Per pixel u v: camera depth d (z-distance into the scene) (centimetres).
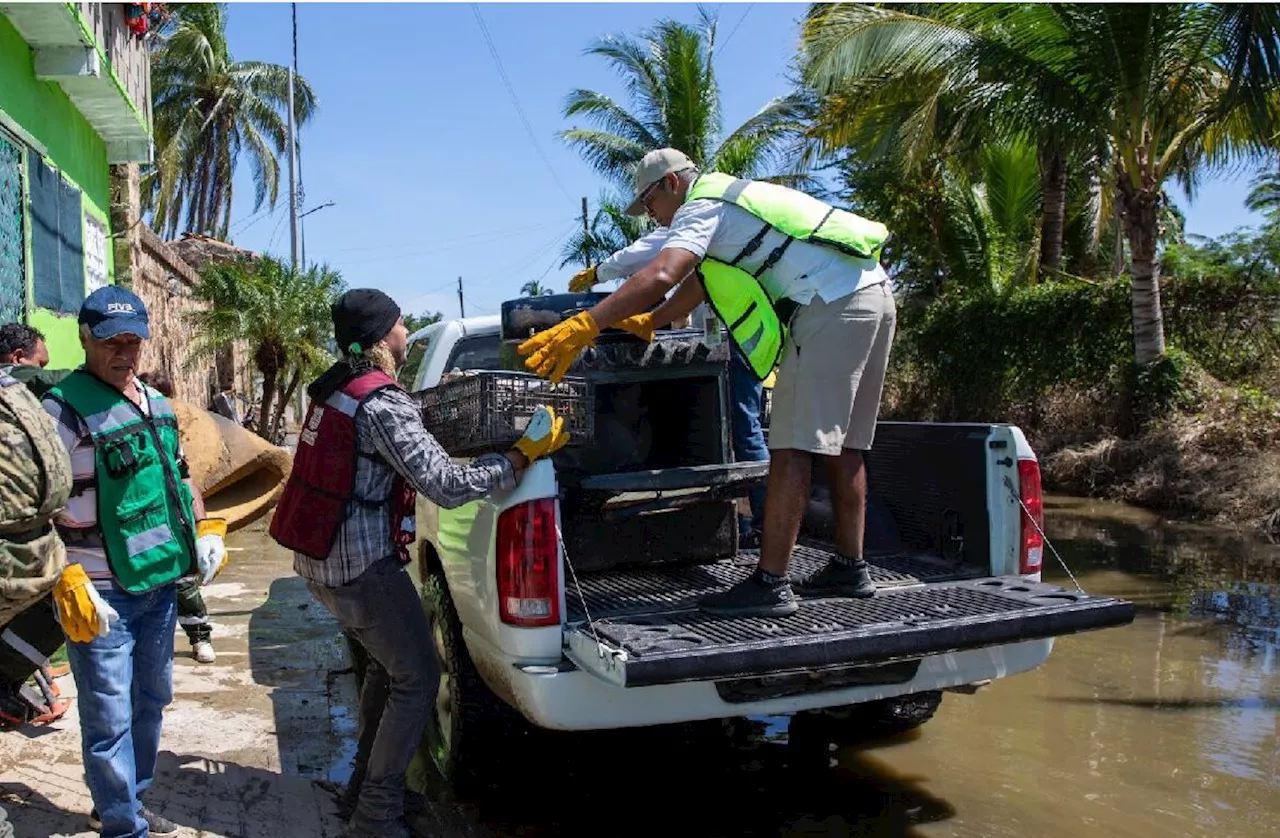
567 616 359
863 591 388
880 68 1345
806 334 364
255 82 3309
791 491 362
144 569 309
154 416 320
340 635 626
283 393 1873
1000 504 421
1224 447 1212
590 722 332
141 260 1362
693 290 393
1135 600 740
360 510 320
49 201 753
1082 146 1288
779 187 380
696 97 2203
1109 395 1448
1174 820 387
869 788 421
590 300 440
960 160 1841
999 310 1705
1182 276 1448
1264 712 507
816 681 351
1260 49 1108
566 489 392
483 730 406
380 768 333
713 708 342
